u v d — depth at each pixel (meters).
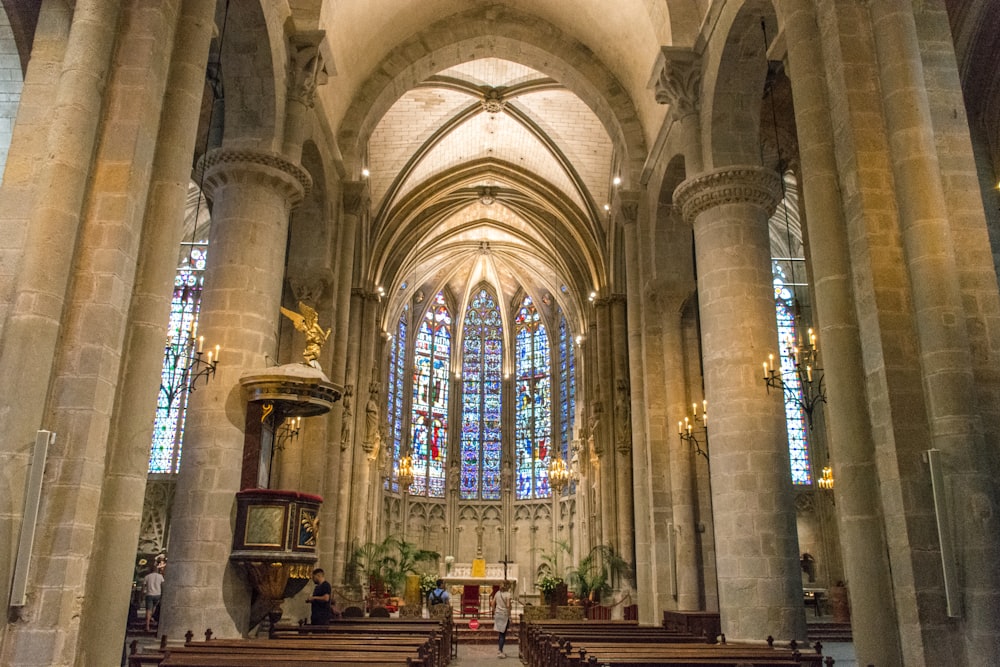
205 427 13.23
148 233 9.91
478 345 47.62
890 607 9.11
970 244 9.60
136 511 9.25
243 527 12.98
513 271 45.34
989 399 9.11
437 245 39.97
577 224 32.56
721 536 14.88
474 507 44.91
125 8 10.02
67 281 8.82
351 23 19.38
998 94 16.70
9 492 7.95
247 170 14.70
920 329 9.20
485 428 46.34
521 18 23.05
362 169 24.00
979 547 8.38
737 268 15.84
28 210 9.66
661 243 20.97
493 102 27.75
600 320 31.16
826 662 9.68
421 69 23.12
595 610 27.23
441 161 31.94
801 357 16.69
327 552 21.11
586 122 28.53
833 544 31.94
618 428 28.94
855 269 9.80
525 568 43.41
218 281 14.15
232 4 14.34
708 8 16.94
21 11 15.23
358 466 28.75
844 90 10.11
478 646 25.66
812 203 10.68
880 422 9.23
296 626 13.56
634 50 21.08
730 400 15.20
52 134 9.09
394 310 40.94
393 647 9.84
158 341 9.73
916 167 9.52
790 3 11.52
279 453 19.38
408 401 44.22
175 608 12.38
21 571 7.81
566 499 41.81
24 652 7.76
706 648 10.91
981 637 8.16
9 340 8.36
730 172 16.12
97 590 8.75
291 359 20.36
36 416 8.28
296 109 15.92
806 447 33.66
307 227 20.64
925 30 10.45
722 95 16.69
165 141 10.26
